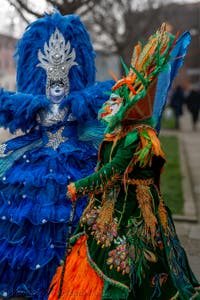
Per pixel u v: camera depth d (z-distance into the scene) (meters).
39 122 4.12
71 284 3.18
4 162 4.01
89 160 4.09
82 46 4.23
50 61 4.11
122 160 3.10
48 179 3.88
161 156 3.19
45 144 4.09
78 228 3.32
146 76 3.18
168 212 3.46
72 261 3.26
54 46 4.10
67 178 3.90
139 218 3.18
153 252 3.18
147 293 3.13
